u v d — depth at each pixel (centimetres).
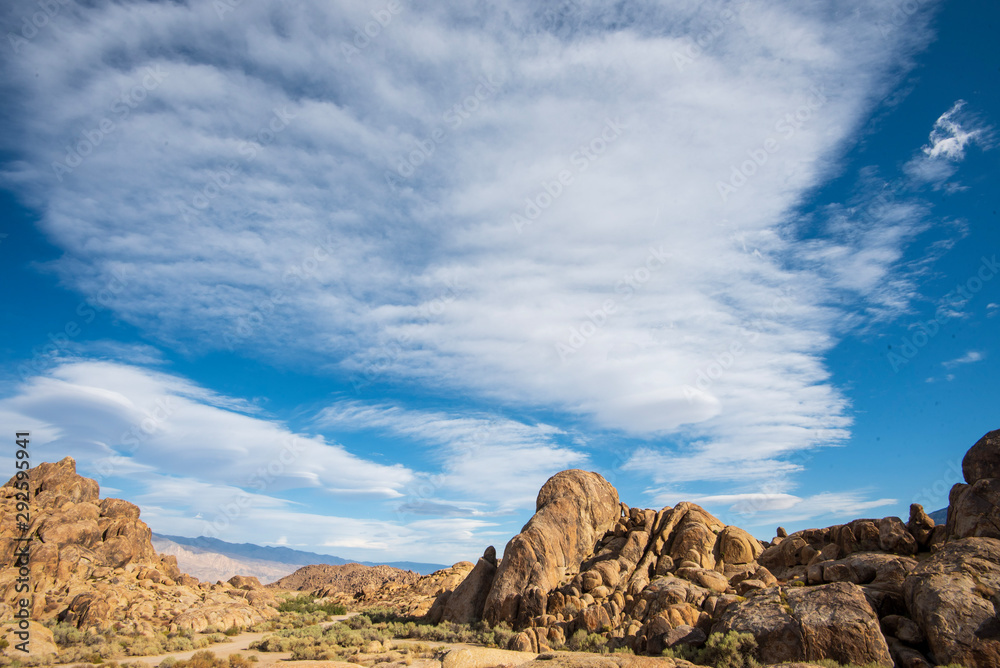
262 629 5325
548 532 5062
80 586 5300
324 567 17150
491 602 4656
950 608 2197
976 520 2684
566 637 3647
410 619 5525
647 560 4572
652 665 2373
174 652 3897
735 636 2484
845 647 2266
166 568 7069
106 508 7125
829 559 3444
